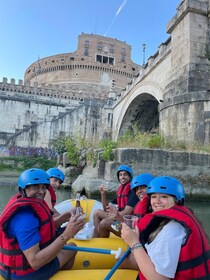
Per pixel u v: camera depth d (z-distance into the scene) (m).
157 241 2.74
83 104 45.84
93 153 19.08
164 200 3.08
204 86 20.42
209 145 17.34
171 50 23.81
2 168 33.19
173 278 2.59
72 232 3.36
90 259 4.56
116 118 44.94
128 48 85.62
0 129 44.25
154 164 15.60
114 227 5.24
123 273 3.95
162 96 25.86
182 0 21.88
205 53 20.86
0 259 3.44
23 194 3.66
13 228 3.23
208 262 2.65
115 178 15.76
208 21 21.44
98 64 77.94
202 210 13.41
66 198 17.52
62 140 33.25
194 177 15.57
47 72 82.62
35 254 3.14
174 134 19.94
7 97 45.25
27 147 38.31
